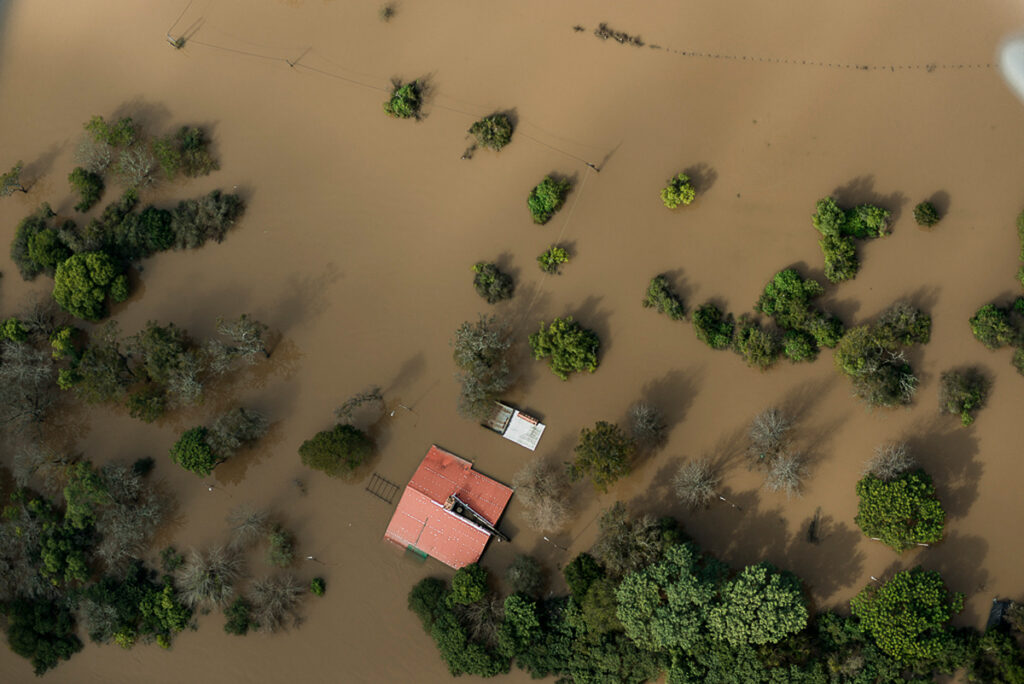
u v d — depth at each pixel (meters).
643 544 54.66
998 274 56.56
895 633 51.00
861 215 57.41
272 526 62.00
